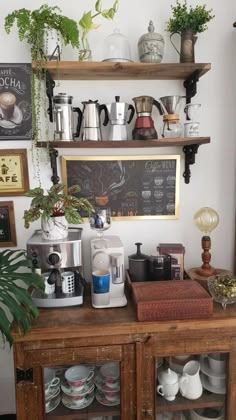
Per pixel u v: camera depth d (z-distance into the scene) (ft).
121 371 3.84
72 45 4.46
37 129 4.70
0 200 4.96
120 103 4.45
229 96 5.05
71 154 4.97
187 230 5.32
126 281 4.79
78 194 5.03
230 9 4.88
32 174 4.92
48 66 4.15
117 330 3.69
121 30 4.79
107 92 4.89
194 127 4.54
